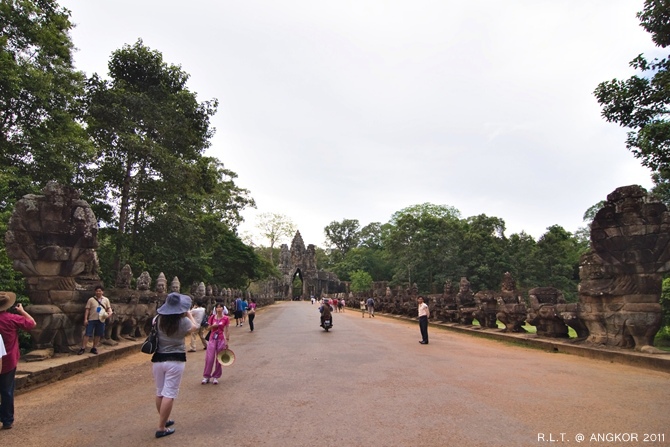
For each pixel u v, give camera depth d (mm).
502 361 10023
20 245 9383
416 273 53344
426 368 9086
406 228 54594
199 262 28562
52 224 9711
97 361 9648
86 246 10008
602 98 11328
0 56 13625
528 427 5059
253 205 40938
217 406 6180
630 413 5586
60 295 9555
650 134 10141
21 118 15758
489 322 17219
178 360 5086
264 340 15328
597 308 10977
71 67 17891
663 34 10039
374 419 5414
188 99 22172
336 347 12898
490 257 49031
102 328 9961
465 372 8594
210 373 7852
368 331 18906
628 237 10266
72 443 4711
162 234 23922
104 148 20906
